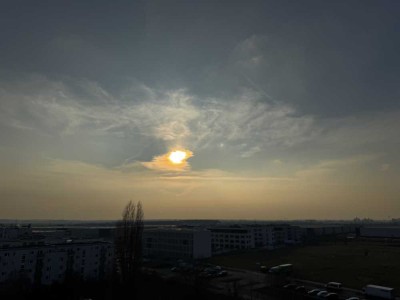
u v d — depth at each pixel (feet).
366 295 242.78
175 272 355.77
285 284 277.64
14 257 282.56
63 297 246.06
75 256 321.52
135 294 244.63
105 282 289.33
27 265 289.53
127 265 260.62
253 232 591.78
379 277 305.53
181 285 273.95
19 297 244.63
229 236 604.08
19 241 364.38
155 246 537.65
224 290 264.31
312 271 339.77
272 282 285.43
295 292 252.83
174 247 507.71
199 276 305.12
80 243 340.39
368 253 468.75
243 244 578.66
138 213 277.44
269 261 423.64
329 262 395.55
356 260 406.21
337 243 631.56
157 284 278.05
